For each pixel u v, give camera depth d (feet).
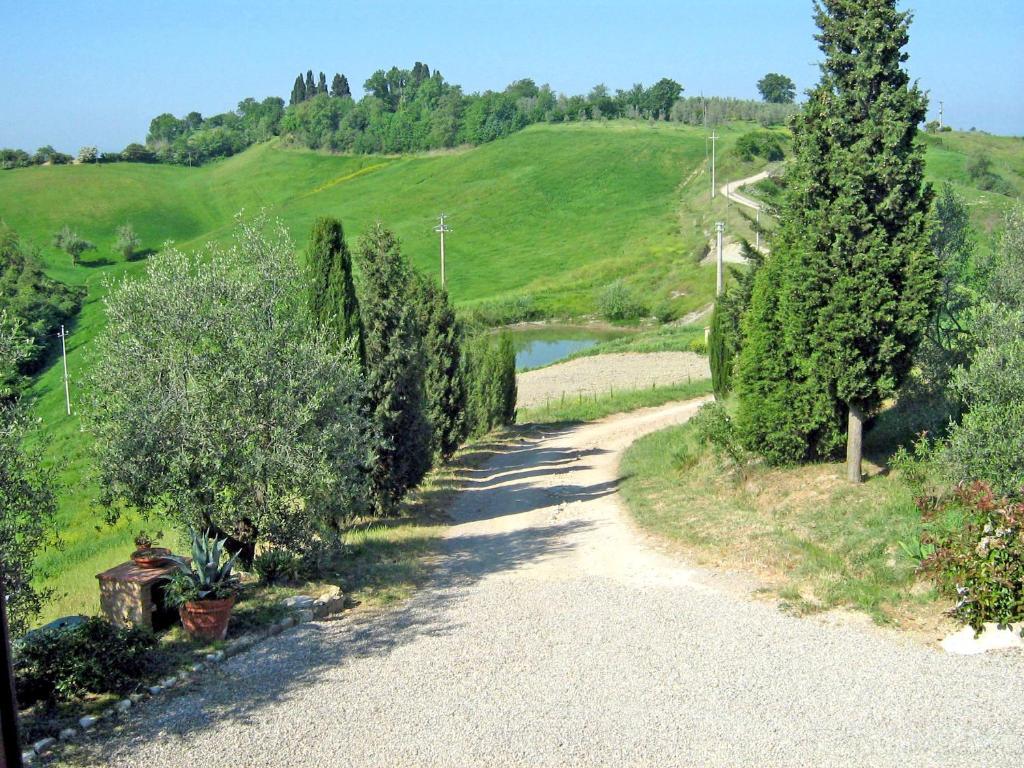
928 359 58.23
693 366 170.50
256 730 28.78
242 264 49.96
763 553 46.91
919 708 28.81
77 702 30.50
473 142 600.80
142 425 43.06
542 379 172.55
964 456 43.62
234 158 644.27
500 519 66.80
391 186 508.12
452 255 382.63
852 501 50.88
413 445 67.97
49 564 71.10
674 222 380.37
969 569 34.58
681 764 26.27
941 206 62.80
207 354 45.47
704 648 35.09
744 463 63.26
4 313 35.70
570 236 392.88
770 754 26.58
